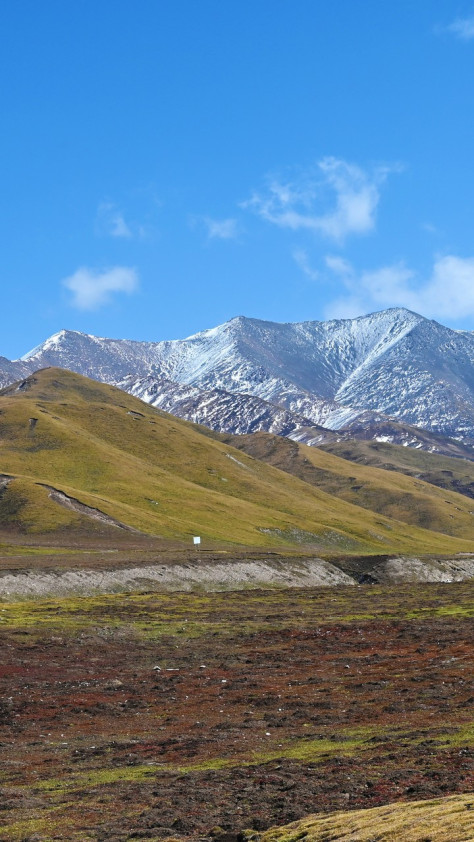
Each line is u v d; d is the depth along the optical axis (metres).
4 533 193.50
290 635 86.38
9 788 34.34
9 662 67.56
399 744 38.38
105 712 50.97
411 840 22.81
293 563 161.38
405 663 66.12
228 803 30.52
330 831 25.28
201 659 71.81
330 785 31.78
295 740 41.47
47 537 190.88
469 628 87.62
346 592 135.38
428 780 31.41
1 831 28.30
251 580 144.88
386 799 29.27
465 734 39.31
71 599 109.88
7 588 110.19
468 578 182.62
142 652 74.81
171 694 56.56
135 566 134.62
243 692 56.53
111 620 90.06
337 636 85.56
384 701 50.66
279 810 29.19
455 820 23.64
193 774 35.03
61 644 76.50
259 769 35.44
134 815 29.73
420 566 179.50
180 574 137.75
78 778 35.84
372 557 180.38
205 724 46.72
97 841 26.92
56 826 28.77
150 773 35.84
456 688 53.25
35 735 45.19
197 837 26.75
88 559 143.12
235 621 95.88
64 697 55.41
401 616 102.56
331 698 53.00
